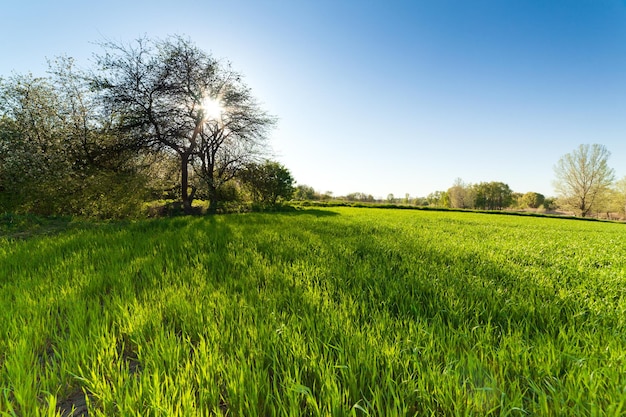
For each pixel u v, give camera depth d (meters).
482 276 3.85
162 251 4.90
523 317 2.40
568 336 2.01
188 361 1.63
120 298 2.64
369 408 1.35
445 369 1.54
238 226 9.31
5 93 11.58
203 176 20.16
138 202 13.26
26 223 8.49
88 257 4.36
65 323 2.24
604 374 1.51
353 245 6.00
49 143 11.98
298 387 1.35
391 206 47.31
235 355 1.80
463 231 10.97
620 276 3.89
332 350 1.86
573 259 5.55
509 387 1.48
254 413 1.31
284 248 5.48
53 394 1.53
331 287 3.15
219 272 3.75
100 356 1.68
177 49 16.30
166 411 1.25
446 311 2.50
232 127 19.97
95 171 13.48
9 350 1.78
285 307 2.68
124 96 15.41
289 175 26.69
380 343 1.89
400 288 3.14
